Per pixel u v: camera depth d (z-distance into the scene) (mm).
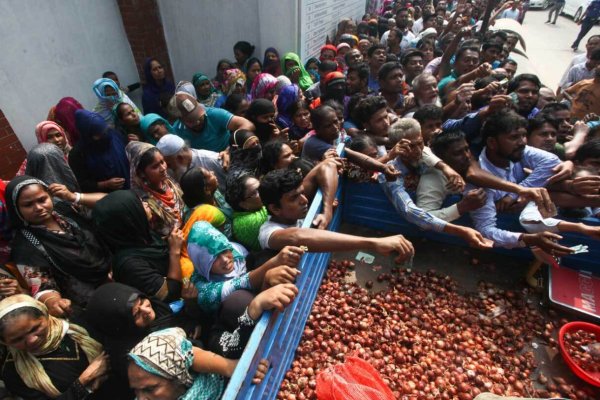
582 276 2793
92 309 1813
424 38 7406
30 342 1664
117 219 2285
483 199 2633
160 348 1593
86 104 5848
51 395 1778
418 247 3314
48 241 2229
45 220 2221
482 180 2760
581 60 5945
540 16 18688
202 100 5695
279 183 2125
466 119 3396
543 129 3211
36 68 5020
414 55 5535
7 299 1678
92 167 3424
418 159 2957
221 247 2074
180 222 2896
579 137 3395
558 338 2377
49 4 5047
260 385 1787
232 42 6641
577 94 4863
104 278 2498
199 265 2115
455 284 2945
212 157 3416
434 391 2205
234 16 6328
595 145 2928
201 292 2127
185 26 6688
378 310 2740
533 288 2855
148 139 3961
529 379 2285
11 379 1773
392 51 7988
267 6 5910
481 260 3152
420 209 2830
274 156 3012
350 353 2436
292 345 2350
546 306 2691
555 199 2832
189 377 1696
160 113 5754
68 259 2271
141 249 2389
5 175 4789
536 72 7938
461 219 3113
